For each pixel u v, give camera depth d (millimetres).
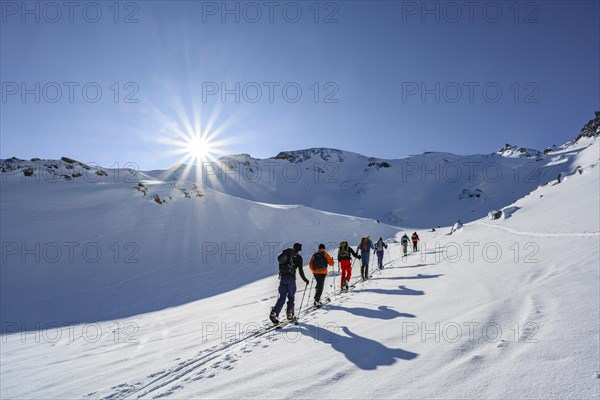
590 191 18141
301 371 3422
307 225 46000
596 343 2799
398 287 7949
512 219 20938
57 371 4934
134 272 22516
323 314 6473
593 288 4438
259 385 3213
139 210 34406
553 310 3879
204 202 41562
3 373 5113
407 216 118062
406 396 2527
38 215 29047
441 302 5516
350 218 58031
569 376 2375
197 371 4078
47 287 19438
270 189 164125
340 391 2816
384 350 3660
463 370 2807
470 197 126000
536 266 6832
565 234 10312
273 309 6422
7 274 20531
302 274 6957
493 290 5555
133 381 4082
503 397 2273
